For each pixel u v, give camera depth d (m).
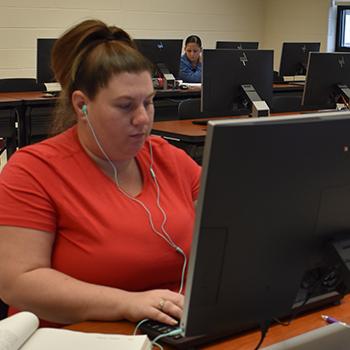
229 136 0.80
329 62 4.00
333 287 1.06
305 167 0.88
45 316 1.21
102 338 1.06
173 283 1.35
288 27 8.56
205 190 0.82
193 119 4.02
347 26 8.05
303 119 0.86
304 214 0.90
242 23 8.48
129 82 1.26
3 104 4.44
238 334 1.12
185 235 1.36
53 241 1.30
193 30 7.88
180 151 1.52
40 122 4.61
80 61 1.29
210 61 3.55
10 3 6.16
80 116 1.33
